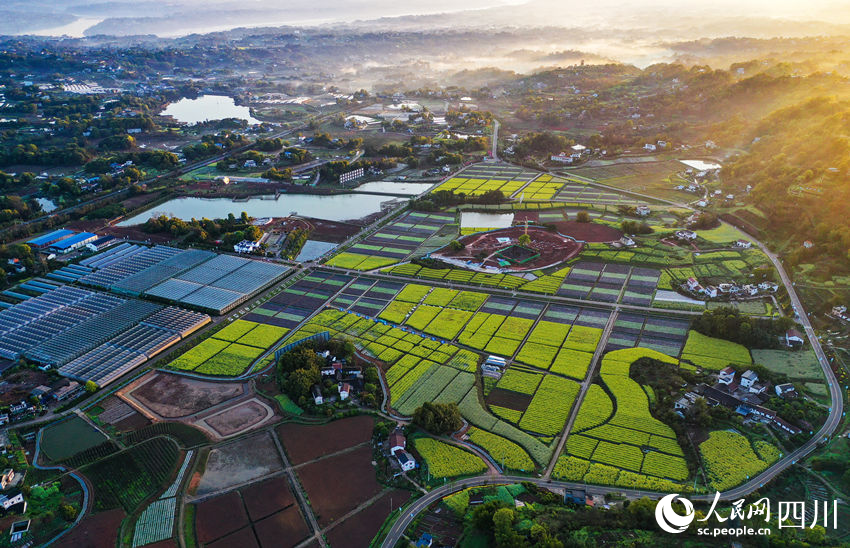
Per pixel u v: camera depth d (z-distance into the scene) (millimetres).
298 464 138875
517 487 127875
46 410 164250
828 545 108875
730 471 131000
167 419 158750
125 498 131000
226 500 128625
